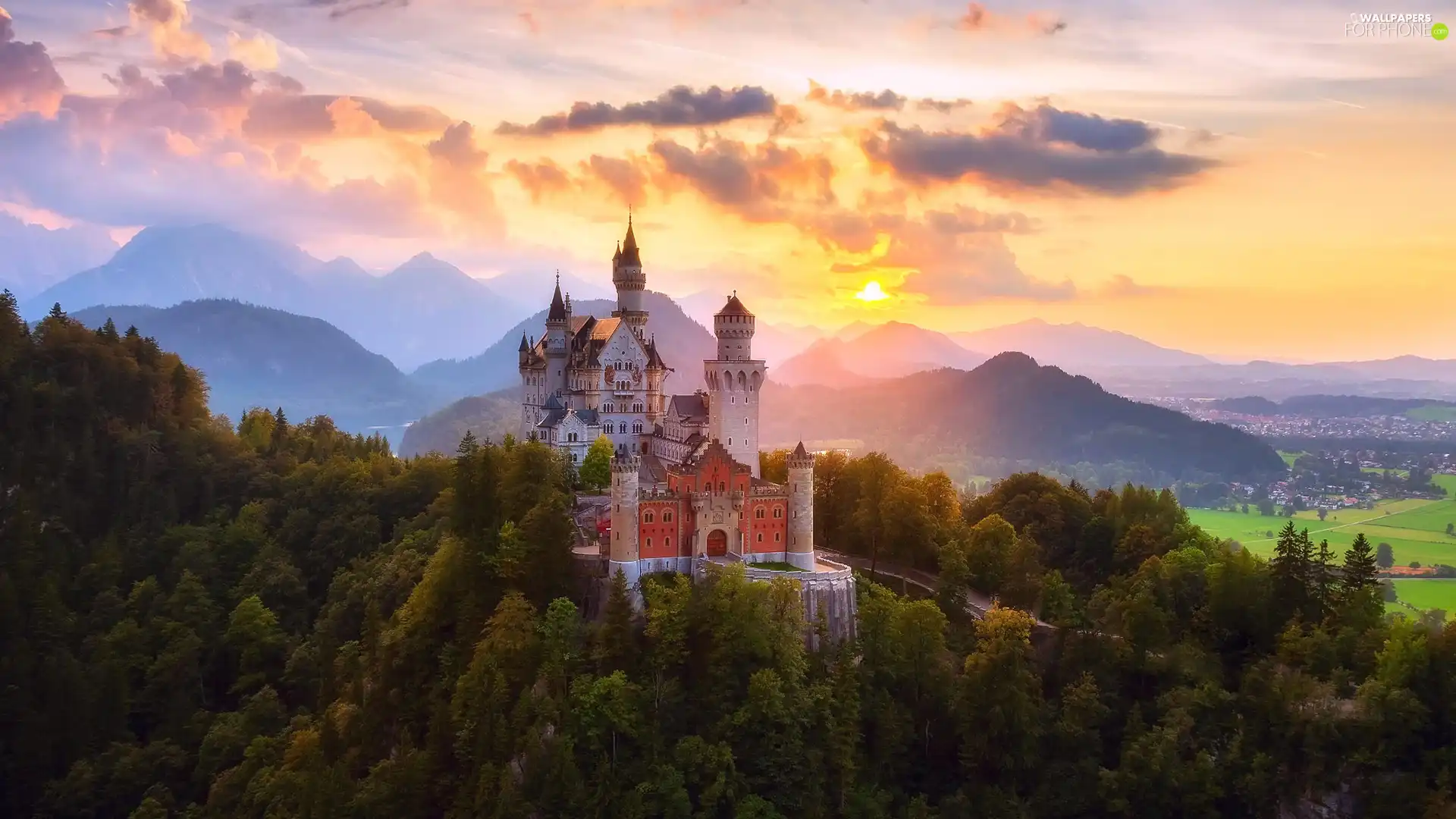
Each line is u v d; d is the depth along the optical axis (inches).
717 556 7406.5
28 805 7411.4
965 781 6811.0
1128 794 6555.1
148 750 7549.2
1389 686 6589.6
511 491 7578.7
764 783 6181.1
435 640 7096.5
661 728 6245.1
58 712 7677.2
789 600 6742.1
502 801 5728.3
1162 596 7790.4
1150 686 7347.4
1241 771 6609.3
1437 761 6323.8
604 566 7244.1
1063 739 6820.9
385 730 6894.7
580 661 6456.7
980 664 6820.9
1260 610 7573.8
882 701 6781.5
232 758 7396.7
